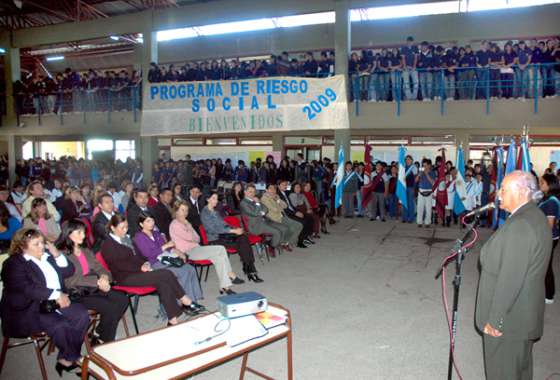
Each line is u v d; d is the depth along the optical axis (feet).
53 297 12.07
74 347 12.25
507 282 8.77
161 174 47.78
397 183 37.04
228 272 18.99
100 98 50.26
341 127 38.55
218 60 60.59
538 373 12.41
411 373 12.32
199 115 41.68
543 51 34.68
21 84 53.31
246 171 46.65
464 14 48.62
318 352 13.57
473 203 34.99
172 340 9.70
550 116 34.78
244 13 44.52
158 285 14.78
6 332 11.84
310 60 42.57
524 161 24.26
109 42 64.95
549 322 16.08
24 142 69.15
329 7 41.73
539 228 8.96
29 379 12.04
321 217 32.96
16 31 54.60
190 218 22.80
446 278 21.61
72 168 52.26
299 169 42.70
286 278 21.56
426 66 37.76
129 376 8.32
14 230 22.44
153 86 42.80
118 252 14.94
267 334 10.20
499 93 36.09
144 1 54.85
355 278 21.62
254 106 40.22
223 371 12.38
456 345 14.11
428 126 38.42
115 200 30.66
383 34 51.88
